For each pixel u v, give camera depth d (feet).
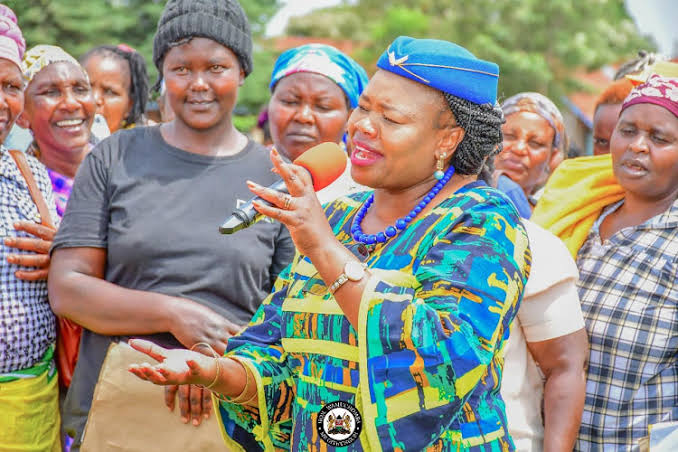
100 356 10.84
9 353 11.30
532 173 14.12
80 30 50.08
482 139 7.82
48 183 12.53
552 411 9.69
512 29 72.95
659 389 10.12
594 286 10.62
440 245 7.29
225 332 10.40
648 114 10.57
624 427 10.11
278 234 11.27
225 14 11.37
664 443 9.84
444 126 7.65
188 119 11.19
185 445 10.34
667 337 10.07
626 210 11.15
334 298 7.29
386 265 7.51
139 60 17.38
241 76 11.85
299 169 7.07
